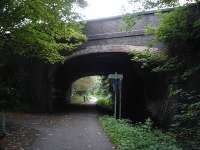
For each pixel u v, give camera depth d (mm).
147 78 25875
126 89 35594
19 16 12227
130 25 18422
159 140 13023
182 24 18859
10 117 23125
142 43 24812
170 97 20781
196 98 17625
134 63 26344
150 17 24516
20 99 28125
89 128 18906
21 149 12445
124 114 33281
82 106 41094
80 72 39062
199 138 13352
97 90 77688
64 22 14273
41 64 28828
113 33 25828
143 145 11984
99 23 26516
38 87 28969
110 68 36031
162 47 22688
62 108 35094
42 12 12562
